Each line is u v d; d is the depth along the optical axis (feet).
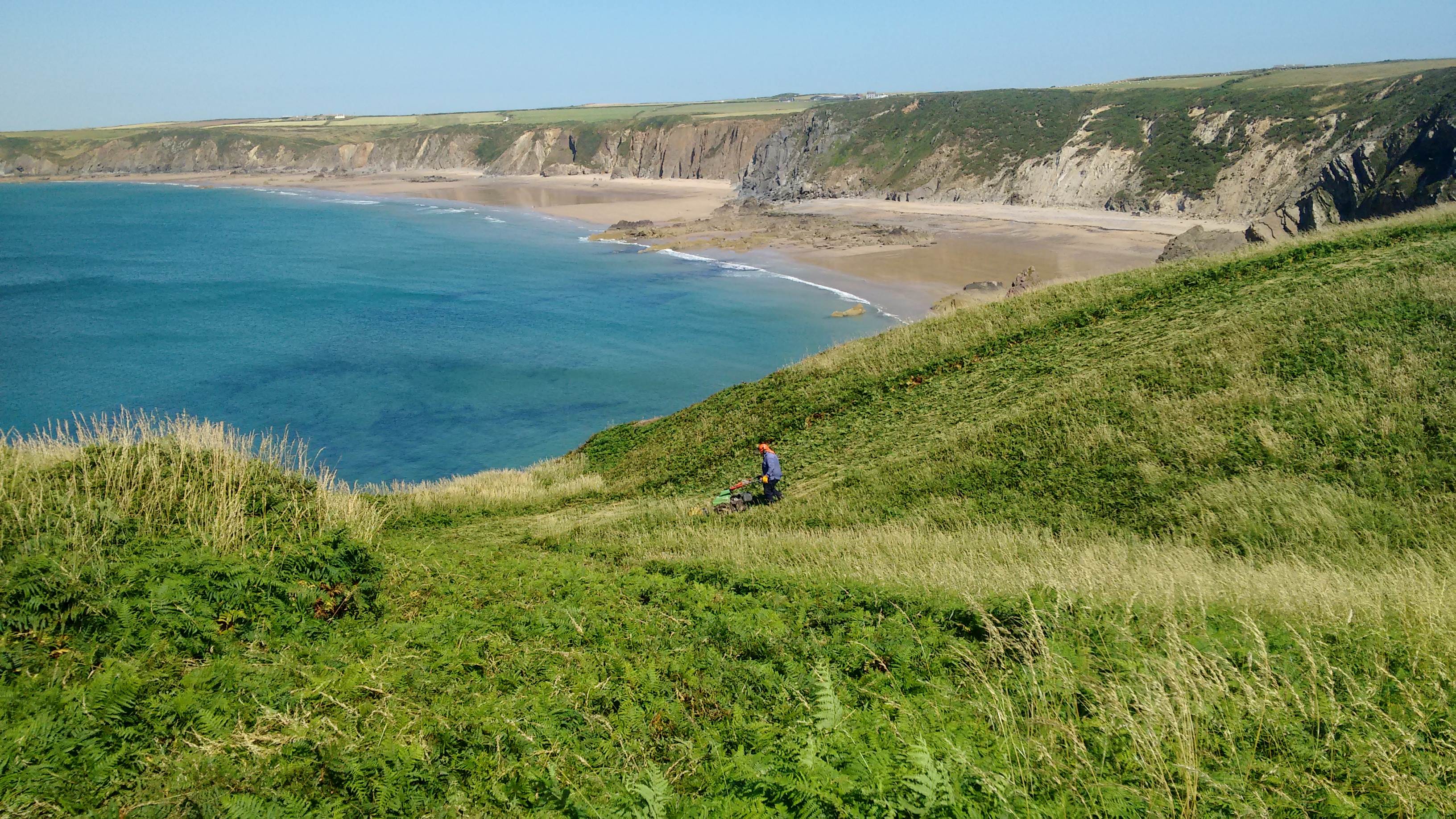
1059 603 25.80
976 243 292.61
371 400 157.89
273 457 47.65
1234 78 508.12
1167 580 30.17
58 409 148.97
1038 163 392.47
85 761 16.65
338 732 18.71
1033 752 16.71
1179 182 335.06
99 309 235.61
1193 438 48.52
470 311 230.48
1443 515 36.40
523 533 59.41
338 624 28.07
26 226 431.02
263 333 209.26
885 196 434.71
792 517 54.19
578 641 26.63
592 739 19.57
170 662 22.13
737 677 23.45
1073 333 75.92
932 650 24.38
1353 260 70.33
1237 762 15.74
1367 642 20.94
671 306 224.74
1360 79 372.38
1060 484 49.14
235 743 17.99
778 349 180.55
